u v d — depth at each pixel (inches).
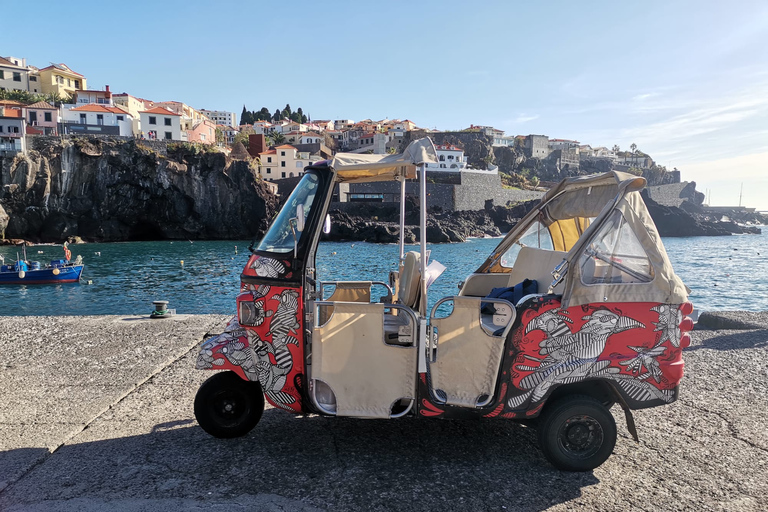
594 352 151.7
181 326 336.8
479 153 5251.0
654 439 177.6
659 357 153.1
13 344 294.0
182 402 207.0
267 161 4163.4
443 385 154.2
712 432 183.5
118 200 3026.6
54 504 131.5
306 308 160.7
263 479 145.4
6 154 2672.2
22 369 249.0
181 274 1733.5
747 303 1250.0
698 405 209.6
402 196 199.5
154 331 323.3
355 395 155.3
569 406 149.0
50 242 2920.8
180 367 251.3
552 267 176.7
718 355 279.4
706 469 155.7
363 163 159.0
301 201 164.7
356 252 2300.7
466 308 151.9
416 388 154.7
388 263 1839.3
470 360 153.1
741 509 133.4
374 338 153.7
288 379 159.9
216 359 161.9
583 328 151.3
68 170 2851.9
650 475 151.7
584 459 151.6
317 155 4375.0
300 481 144.5
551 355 151.3
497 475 150.4
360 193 3346.5
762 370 253.4
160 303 370.9
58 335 313.4
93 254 2401.6
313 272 173.6
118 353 275.0
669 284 151.7
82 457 158.9
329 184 161.8
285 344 159.0
